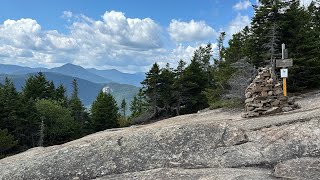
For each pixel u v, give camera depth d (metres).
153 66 54.28
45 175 10.12
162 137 11.40
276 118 12.68
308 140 10.07
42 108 59.53
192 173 9.10
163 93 54.47
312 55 30.30
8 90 59.94
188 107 56.66
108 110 64.75
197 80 54.06
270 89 15.25
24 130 57.41
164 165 10.00
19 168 10.70
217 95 39.50
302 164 8.84
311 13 42.69
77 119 72.00
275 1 30.52
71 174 10.05
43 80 76.44
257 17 31.62
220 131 11.37
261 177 8.45
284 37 31.64
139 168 10.01
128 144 11.27
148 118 56.19
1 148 46.56
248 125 11.91
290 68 28.59
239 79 30.86
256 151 10.11
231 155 10.08
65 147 12.00
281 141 10.34
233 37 46.75
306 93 28.89
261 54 31.52
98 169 10.12
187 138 11.15
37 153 12.58
